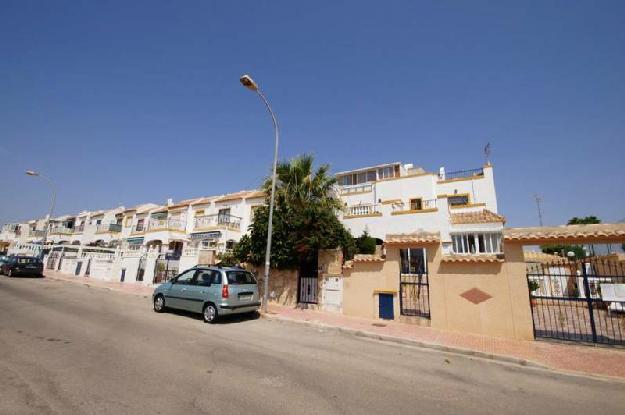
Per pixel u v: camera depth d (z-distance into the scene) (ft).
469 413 13.91
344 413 13.23
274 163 41.45
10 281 60.49
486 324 28.73
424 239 32.55
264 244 43.96
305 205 43.86
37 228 181.47
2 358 17.81
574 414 14.37
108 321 29.66
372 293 35.60
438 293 31.37
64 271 89.45
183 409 12.86
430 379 18.13
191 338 24.95
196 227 89.25
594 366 21.17
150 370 17.19
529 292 27.89
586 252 64.13
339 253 40.09
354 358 21.62
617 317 34.78
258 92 39.75
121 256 71.67
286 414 12.86
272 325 32.37
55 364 17.34
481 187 73.26
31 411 12.06
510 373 20.03
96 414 12.12
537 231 27.81
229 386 15.48
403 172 94.32
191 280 35.35
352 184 97.50
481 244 58.08
